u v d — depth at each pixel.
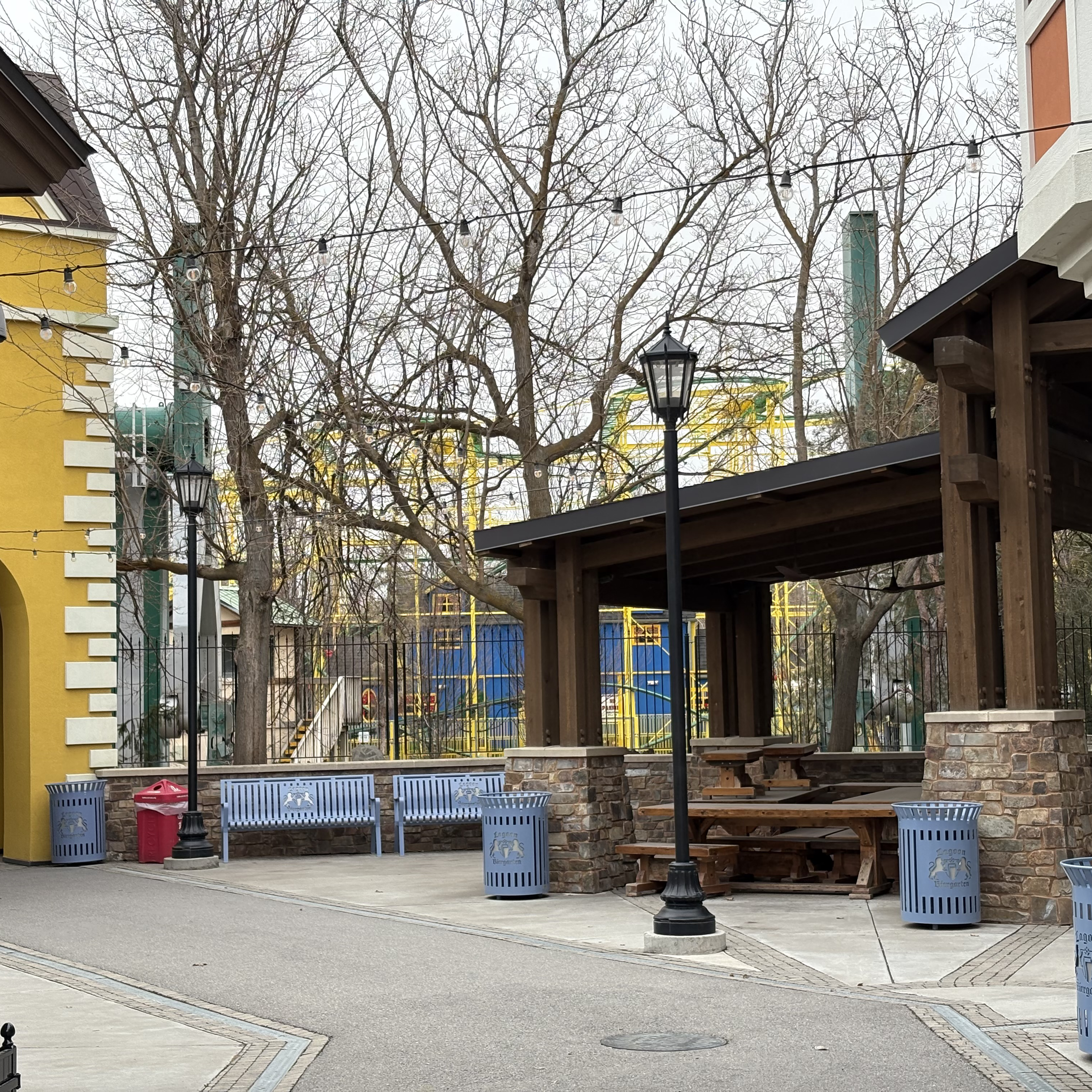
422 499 24.42
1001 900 13.49
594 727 17.36
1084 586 28.98
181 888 17.92
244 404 23.22
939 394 15.08
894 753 22.20
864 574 25.52
